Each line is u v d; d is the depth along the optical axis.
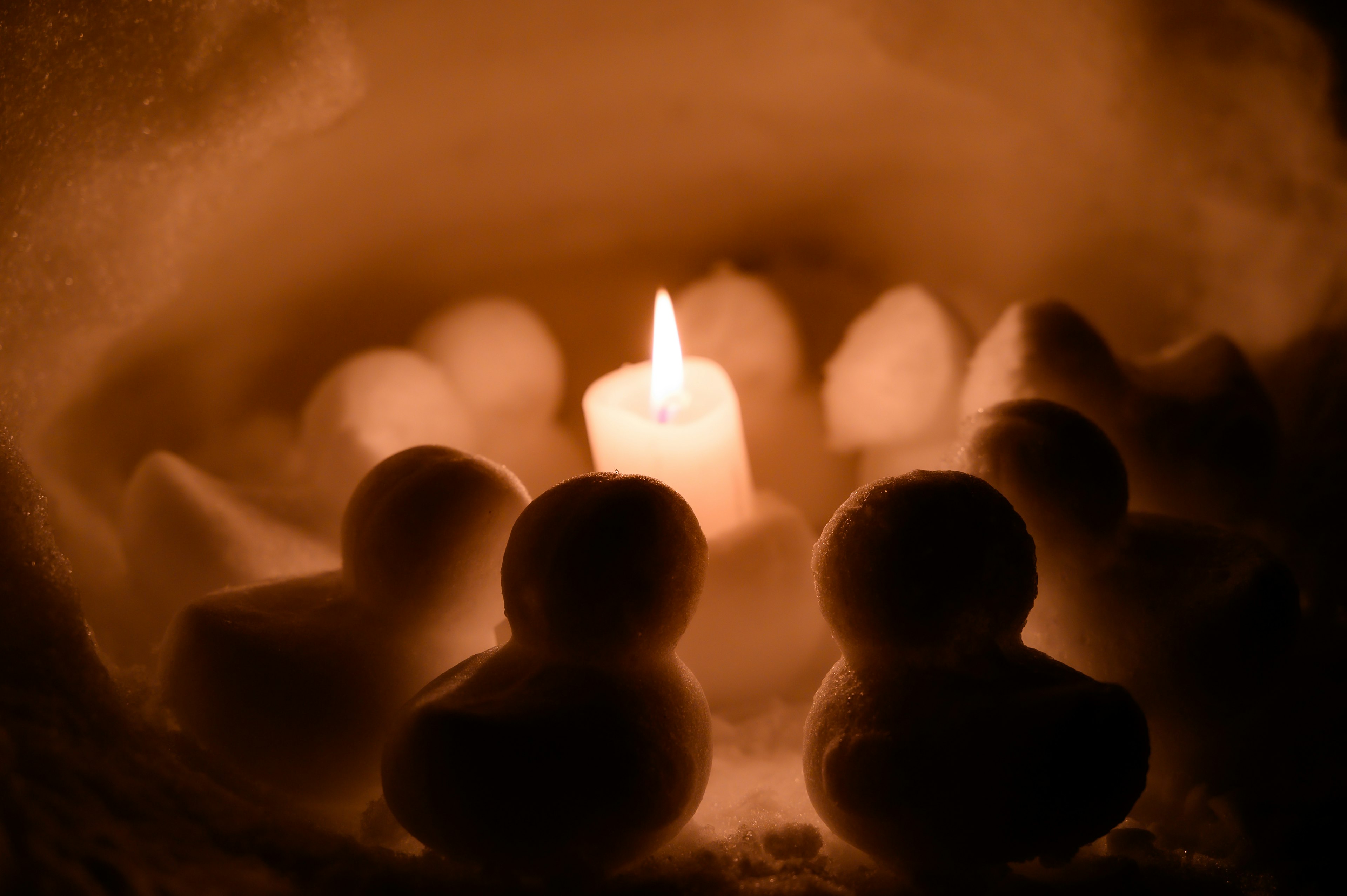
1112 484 0.57
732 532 0.62
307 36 0.64
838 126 0.75
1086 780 0.51
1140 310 0.74
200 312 0.70
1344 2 0.68
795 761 0.60
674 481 0.65
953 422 0.67
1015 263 0.75
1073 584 0.58
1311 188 0.70
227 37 0.62
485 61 0.70
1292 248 0.71
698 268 0.78
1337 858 0.55
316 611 0.57
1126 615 0.57
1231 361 0.66
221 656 0.55
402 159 0.72
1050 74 0.70
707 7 0.71
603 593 0.52
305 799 0.56
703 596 0.61
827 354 0.75
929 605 0.52
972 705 0.52
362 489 0.57
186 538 0.62
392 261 0.74
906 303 0.68
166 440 0.70
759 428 0.71
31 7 0.57
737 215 0.78
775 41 0.72
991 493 0.53
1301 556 0.65
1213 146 0.70
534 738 0.51
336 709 0.55
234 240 0.70
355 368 0.67
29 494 0.55
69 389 0.65
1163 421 0.63
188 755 0.56
